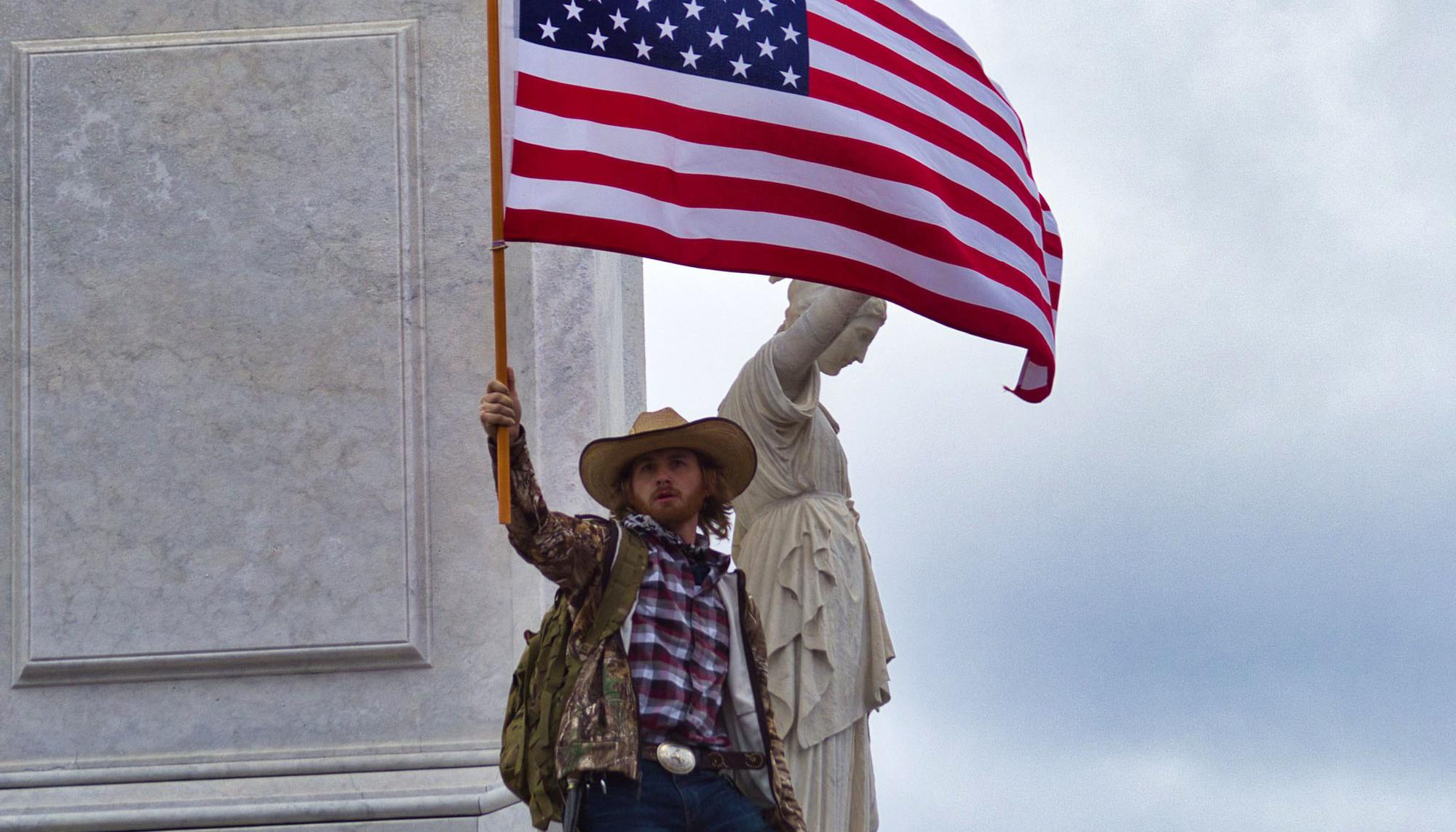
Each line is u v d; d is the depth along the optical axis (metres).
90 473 9.54
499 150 8.02
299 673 9.28
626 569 7.32
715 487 7.92
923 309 8.79
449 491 9.48
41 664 9.27
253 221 9.84
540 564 7.20
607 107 8.37
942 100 9.32
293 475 9.51
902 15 9.34
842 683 10.12
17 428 9.60
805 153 8.68
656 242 8.23
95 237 9.84
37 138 9.95
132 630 9.33
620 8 8.55
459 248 9.80
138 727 9.23
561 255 9.91
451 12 10.12
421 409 9.58
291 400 9.60
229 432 9.57
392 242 9.81
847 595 10.26
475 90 10.02
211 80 10.02
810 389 10.58
